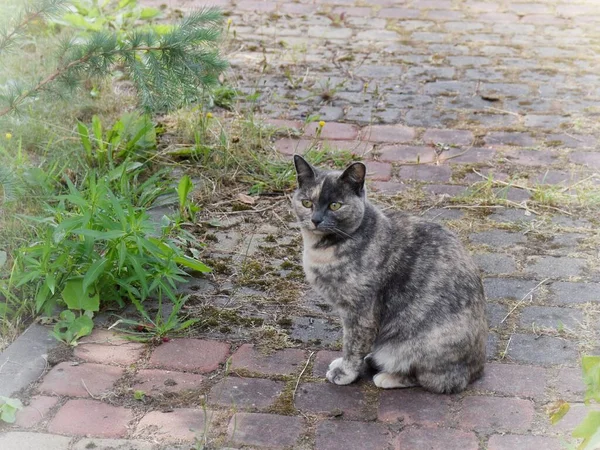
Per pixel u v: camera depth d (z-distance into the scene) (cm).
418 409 292
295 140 398
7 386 295
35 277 315
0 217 347
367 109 418
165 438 283
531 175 379
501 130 405
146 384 298
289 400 294
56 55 357
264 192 372
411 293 296
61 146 383
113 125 390
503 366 303
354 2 553
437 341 293
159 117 409
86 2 479
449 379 295
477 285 298
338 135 402
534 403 292
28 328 313
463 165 385
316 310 323
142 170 377
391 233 300
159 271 322
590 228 352
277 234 353
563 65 454
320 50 473
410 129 406
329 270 298
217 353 308
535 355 306
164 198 366
